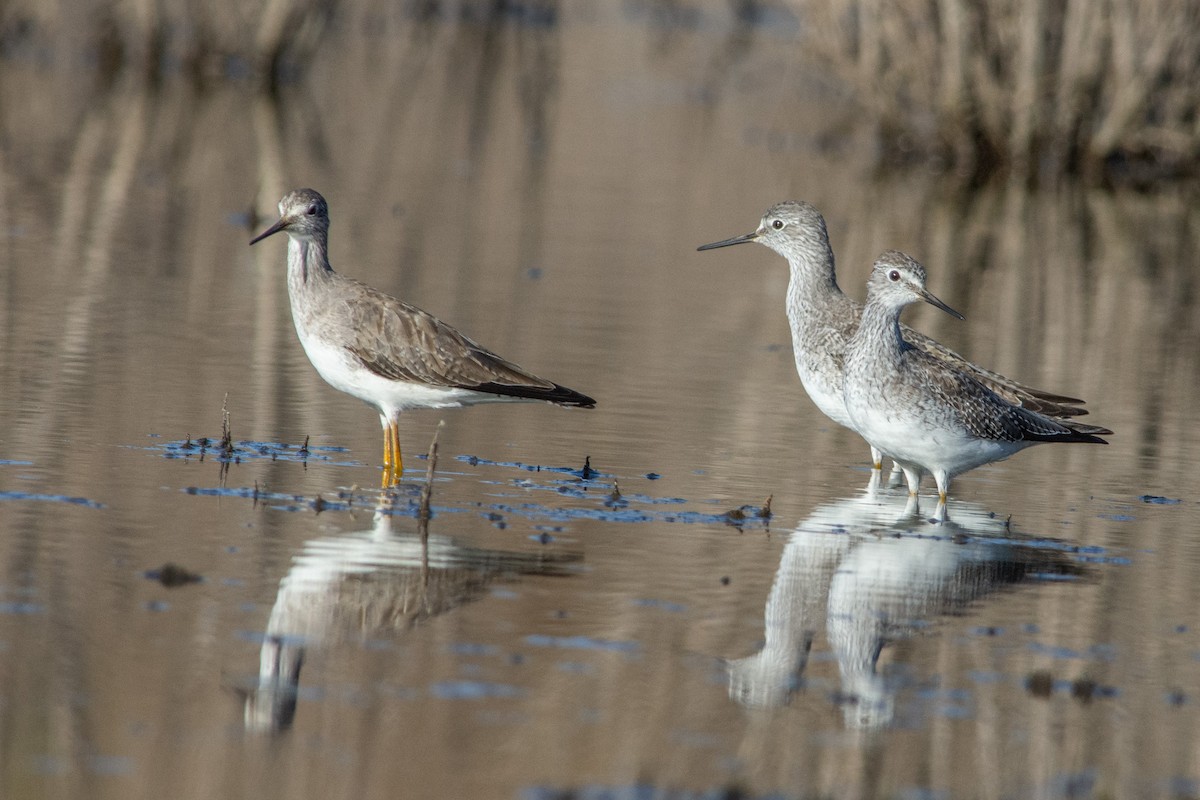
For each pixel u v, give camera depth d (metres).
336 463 13.69
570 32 55.69
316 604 10.09
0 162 29.17
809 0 39.28
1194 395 18.27
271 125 36.28
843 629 10.24
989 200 33.84
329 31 52.38
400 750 8.27
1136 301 23.98
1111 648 10.13
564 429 15.52
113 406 14.90
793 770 8.31
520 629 9.90
